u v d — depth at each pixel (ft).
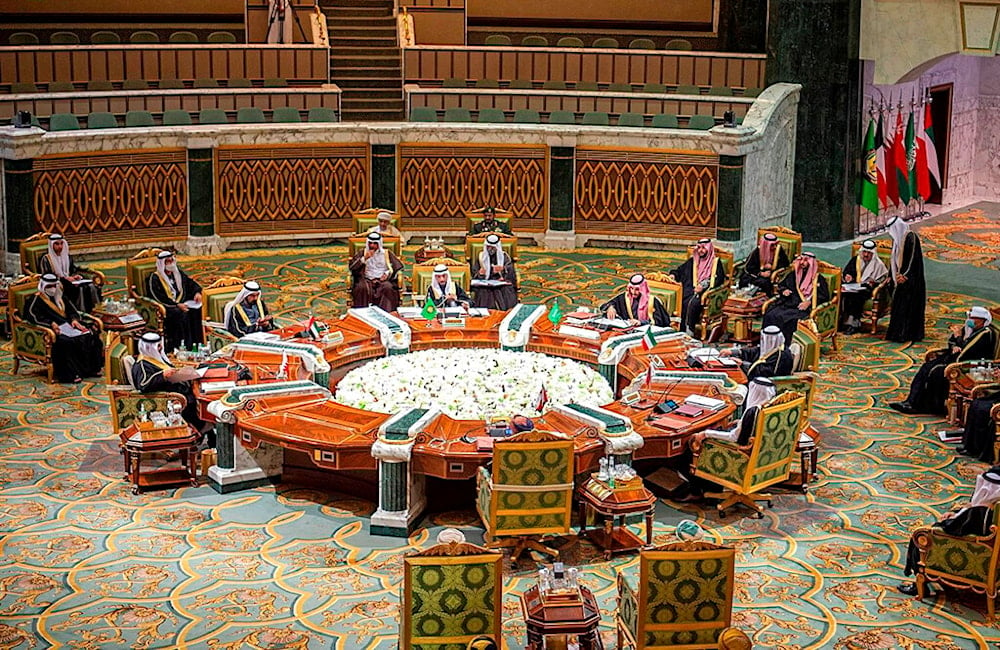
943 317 49.47
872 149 61.46
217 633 25.81
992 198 71.82
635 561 29.25
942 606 27.25
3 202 52.11
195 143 55.72
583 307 41.88
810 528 31.07
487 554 22.89
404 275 53.62
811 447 32.96
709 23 75.10
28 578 27.99
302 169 57.88
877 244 47.65
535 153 58.39
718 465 31.24
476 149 58.49
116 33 71.61
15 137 51.06
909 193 65.16
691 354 37.24
